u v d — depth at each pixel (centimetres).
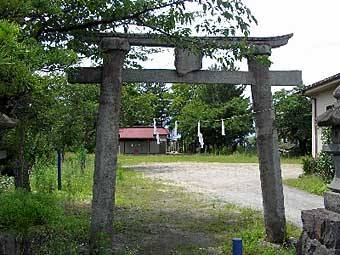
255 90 772
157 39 706
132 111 2119
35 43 497
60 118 1132
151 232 870
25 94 571
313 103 2108
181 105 4516
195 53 691
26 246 444
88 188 1461
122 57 715
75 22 633
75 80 712
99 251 661
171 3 612
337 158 486
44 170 1363
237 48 666
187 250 742
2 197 465
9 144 738
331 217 446
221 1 568
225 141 4534
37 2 484
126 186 1641
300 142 4028
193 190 1567
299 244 503
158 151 5350
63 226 655
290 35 765
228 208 1156
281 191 773
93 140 1742
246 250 710
